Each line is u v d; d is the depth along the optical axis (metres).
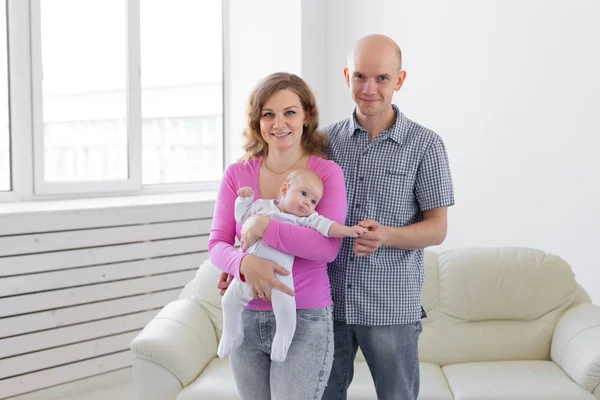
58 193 4.36
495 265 3.37
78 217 3.88
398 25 4.81
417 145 2.26
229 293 2.03
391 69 2.21
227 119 5.38
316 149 2.22
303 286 2.03
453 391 2.93
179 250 4.38
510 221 4.36
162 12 4.99
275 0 5.04
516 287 3.32
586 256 4.04
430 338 3.32
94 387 4.02
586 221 4.02
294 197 2.02
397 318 2.24
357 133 2.33
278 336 1.96
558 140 4.11
